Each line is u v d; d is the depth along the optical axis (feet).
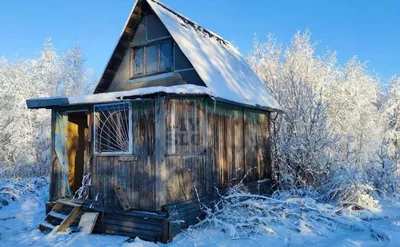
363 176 33.30
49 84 69.15
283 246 19.22
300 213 24.25
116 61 32.94
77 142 31.63
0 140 60.29
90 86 80.59
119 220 22.63
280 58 72.18
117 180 23.49
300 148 36.22
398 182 37.47
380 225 23.36
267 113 38.60
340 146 38.09
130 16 30.58
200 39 33.86
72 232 23.13
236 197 25.53
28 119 60.39
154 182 21.66
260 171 35.78
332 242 19.67
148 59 31.22
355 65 74.69
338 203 28.14
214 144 27.12
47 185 41.88
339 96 70.54
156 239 20.61
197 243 19.92
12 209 31.99
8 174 52.85
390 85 81.51
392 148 68.74
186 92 21.77
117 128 24.03
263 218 21.95
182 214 21.99
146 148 22.33
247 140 33.14
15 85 61.87
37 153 57.77
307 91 42.14
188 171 23.76
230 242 19.83
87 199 24.93
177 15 33.78
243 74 37.35
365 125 69.56
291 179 35.45
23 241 21.62
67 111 27.40
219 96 25.02
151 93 20.49
